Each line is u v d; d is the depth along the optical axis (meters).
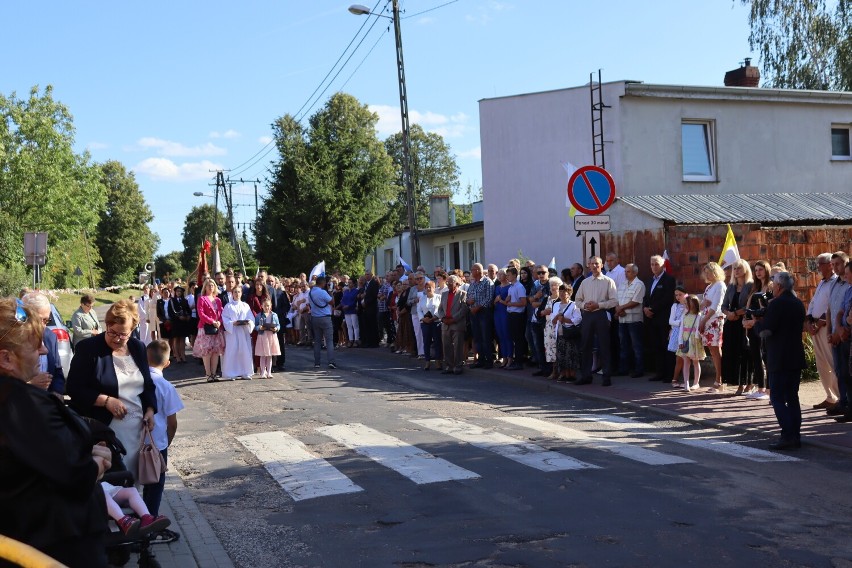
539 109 22.06
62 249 62.75
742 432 9.73
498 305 15.98
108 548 5.00
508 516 6.33
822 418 10.20
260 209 44.81
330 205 42.69
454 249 32.81
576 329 13.63
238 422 11.21
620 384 13.47
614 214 17.08
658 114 20.03
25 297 7.39
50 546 3.19
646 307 13.90
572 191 12.98
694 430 9.91
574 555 5.39
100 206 61.78
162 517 5.12
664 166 20.03
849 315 9.45
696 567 5.12
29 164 54.81
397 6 22.12
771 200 19.38
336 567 5.43
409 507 6.71
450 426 10.22
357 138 45.56
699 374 12.66
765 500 6.66
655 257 13.62
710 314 12.12
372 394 13.42
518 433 9.70
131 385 5.61
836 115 21.84
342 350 22.56
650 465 7.94
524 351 16.33
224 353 15.84
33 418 3.16
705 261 14.76
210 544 5.90
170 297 20.31
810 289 14.80
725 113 20.66
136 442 5.62
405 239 35.50
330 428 10.30
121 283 98.19
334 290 24.12
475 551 5.57
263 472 8.19
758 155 20.97
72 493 3.26
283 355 17.73
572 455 8.42
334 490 7.33
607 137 19.97
